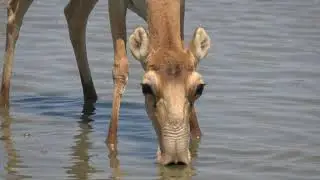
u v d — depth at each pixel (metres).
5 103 26.55
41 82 28.91
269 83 28.53
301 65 30.66
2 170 21.12
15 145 23.05
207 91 27.62
